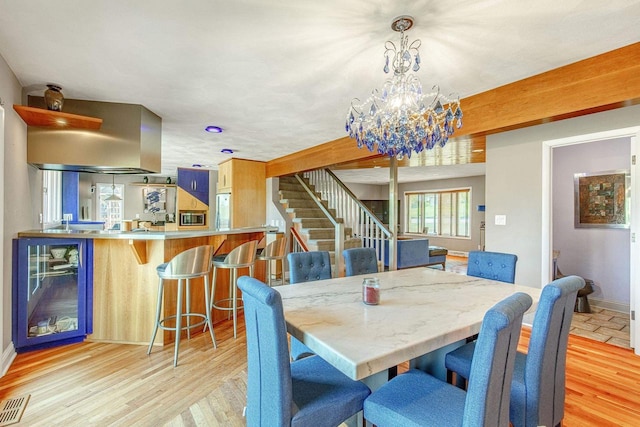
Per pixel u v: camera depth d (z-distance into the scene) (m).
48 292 3.05
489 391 1.08
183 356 2.78
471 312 1.72
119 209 8.48
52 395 2.17
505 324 1.04
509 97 2.80
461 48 2.20
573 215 4.43
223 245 3.82
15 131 2.66
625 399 2.14
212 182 8.06
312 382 1.49
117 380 2.37
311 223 6.04
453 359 1.82
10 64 2.41
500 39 2.09
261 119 3.75
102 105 3.16
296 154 5.67
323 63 2.40
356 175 8.80
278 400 1.23
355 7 1.76
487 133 3.08
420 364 2.00
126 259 3.06
